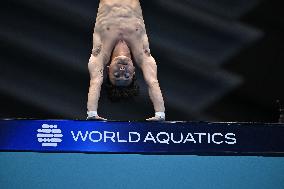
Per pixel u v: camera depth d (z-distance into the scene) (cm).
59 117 2959
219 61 3069
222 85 3061
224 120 3055
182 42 3070
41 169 2009
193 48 3070
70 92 2986
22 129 2030
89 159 2019
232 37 3078
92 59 2209
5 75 2956
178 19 3070
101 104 3027
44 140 2025
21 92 2953
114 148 2025
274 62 3058
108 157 2020
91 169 2014
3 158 2014
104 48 2219
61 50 2995
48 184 2003
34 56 2978
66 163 2012
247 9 3069
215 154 2028
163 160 2022
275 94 3053
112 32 2220
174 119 3047
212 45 3072
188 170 2023
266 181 2022
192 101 3052
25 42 2977
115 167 2014
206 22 3077
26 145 2022
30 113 2952
